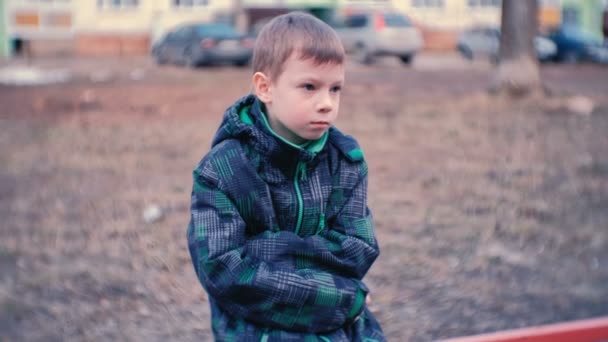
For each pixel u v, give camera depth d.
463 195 6.75
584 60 24.83
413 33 22.47
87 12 31.58
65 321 4.07
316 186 2.03
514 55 13.03
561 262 5.16
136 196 6.61
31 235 5.51
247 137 2.00
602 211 6.32
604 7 35.53
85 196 6.63
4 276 4.69
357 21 23.14
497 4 34.41
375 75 18.41
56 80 15.97
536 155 8.42
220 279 1.91
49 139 9.21
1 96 12.91
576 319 4.22
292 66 1.93
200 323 4.11
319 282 1.93
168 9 32.34
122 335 3.93
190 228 2.01
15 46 30.97
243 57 19.86
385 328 4.07
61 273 4.76
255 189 1.96
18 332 3.92
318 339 1.94
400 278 4.82
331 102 1.96
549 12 34.41
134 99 12.52
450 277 4.84
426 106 12.05
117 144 8.90
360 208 2.08
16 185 7.02
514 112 11.46
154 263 4.98
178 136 9.40
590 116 11.16
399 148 8.77
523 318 4.22
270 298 1.90
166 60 21.16
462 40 26.97
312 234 2.04
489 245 5.46
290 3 33.41
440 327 4.09
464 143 9.08
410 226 5.86
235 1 26.97
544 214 6.21
